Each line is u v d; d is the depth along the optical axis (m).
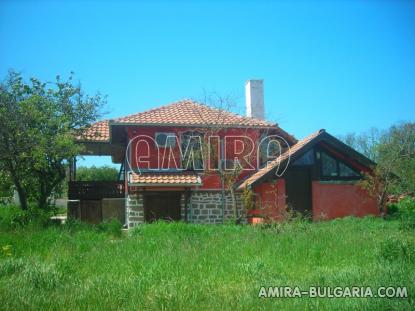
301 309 6.50
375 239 12.45
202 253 10.61
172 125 23.02
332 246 11.31
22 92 21.11
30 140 19.78
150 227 16.44
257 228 15.40
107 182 26.06
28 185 23.02
